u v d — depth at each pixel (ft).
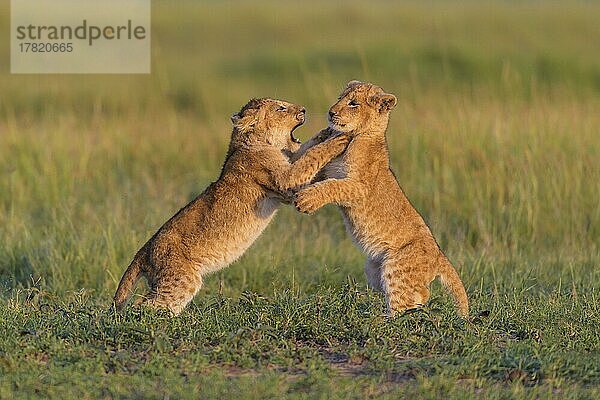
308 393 24.98
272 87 86.74
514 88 71.67
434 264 33.12
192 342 28.99
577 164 48.70
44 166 52.85
